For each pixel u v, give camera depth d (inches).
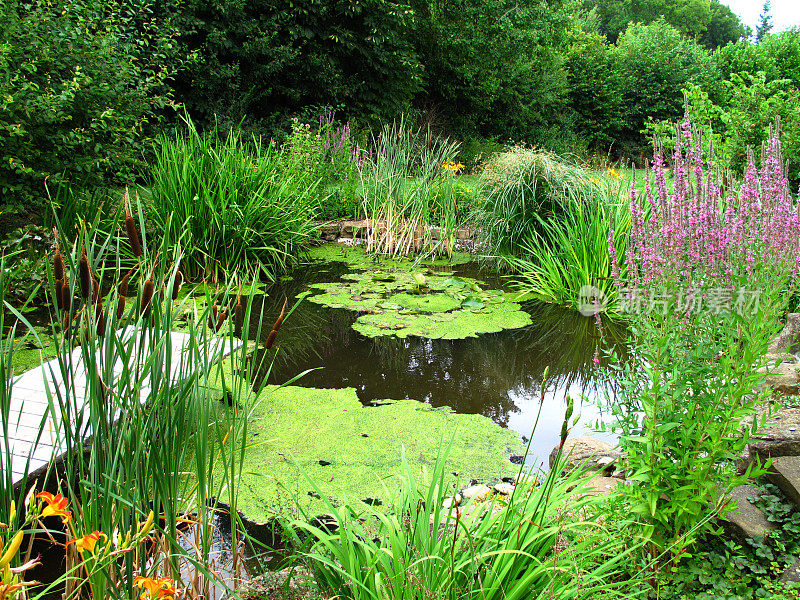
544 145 884.0
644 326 90.5
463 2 765.9
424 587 65.8
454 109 824.9
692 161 91.8
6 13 229.9
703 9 1967.3
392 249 350.3
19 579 64.4
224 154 281.6
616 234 241.3
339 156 404.5
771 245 90.0
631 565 87.0
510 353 199.6
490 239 315.6
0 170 228.5
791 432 107.1
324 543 80.0
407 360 191.9
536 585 75.4
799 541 89.7
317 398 160.9
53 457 68.9
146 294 68.4
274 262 296.7
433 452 134.3
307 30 525.3
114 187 273.1
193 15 475.8
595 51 1088.2
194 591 79.9
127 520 71.2
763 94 274.7
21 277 201.2
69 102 236.4
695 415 88.6
